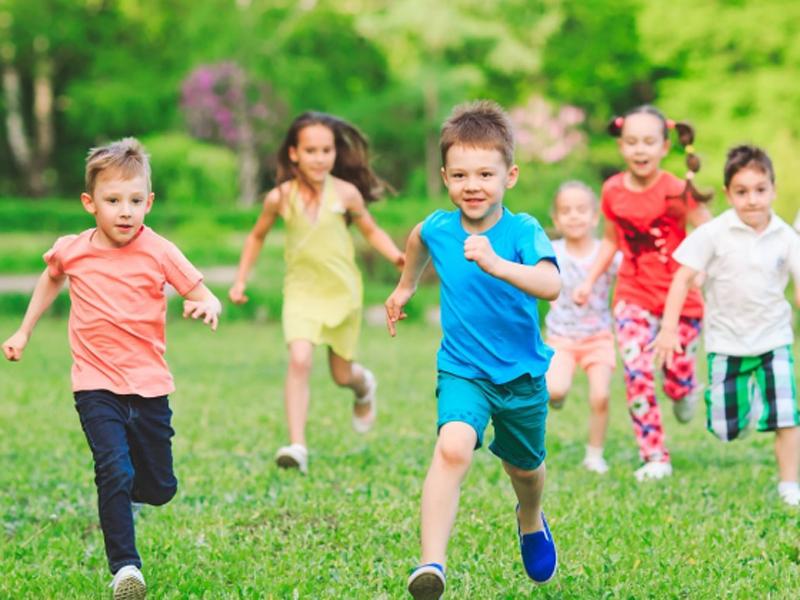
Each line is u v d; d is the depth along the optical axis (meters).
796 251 7.79
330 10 49.69
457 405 5.23
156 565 6.21
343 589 5.77
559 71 44.66
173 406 12.70
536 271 5.00
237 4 47.47
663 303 9.16
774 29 29.84
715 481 8.46
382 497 7.81
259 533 7.00
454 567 6.12
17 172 58.22
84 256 5.92
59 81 57.72
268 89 46.91
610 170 41.44
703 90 30.78
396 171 50.06
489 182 5.22
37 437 10.73
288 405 9.10
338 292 9.47
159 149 47.69
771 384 7.86
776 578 5.89
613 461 9.50
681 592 5.69
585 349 9.45
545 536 5.68
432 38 43.25
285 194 9.45
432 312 26.44
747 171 7.70
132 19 54.31
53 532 7.16
